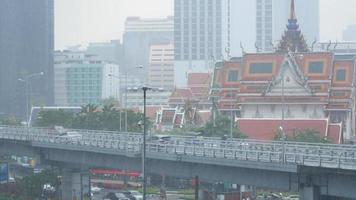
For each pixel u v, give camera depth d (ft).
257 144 551.18
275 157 477.77
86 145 650.43
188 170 556.10
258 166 486.38
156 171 584.40
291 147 520.42
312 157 454.40
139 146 583.99
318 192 463.42
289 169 465.88
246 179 511.40
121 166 626.23
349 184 441.68
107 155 644.27
